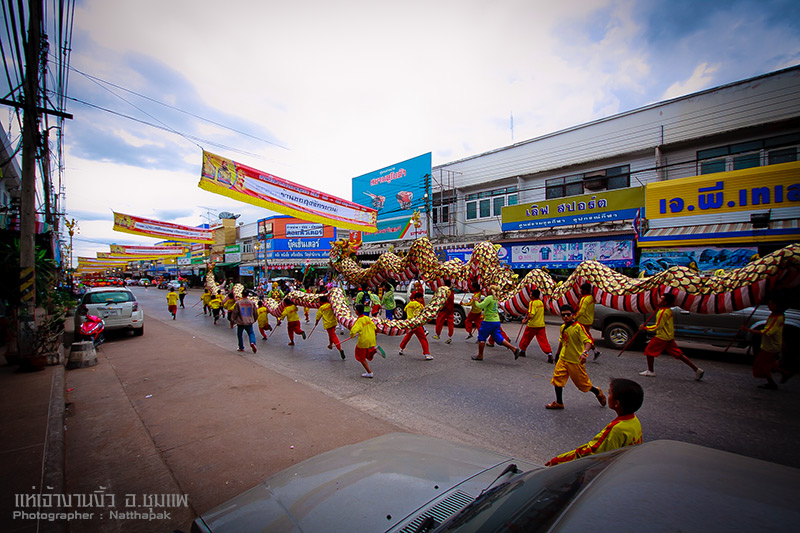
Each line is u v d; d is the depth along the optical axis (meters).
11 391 6.17
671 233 12.47
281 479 2.18
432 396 5.98
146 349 10.16
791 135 11.70
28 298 7.88
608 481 1.26
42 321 8.31
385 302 12.74
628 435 2.62
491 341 9.81
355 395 6.10
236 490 3.47
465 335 11.78
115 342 11.30
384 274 11.04
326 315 9.20
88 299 11.79
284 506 1.88
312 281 31.50
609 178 15.07
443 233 20.36
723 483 1.15
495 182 18.28
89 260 43.28
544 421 4.92
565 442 4.31
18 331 7.85
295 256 31.58
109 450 4.30
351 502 1.85
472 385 6.52
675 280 6.59
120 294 12.33
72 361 8.14
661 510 1.03
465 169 19.50
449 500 1.86
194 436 4.62
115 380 7.14
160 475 3.76
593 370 7.27
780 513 0.96
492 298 8.23
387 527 1.66
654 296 6.84
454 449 2.50
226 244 42.69
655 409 5.21
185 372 7.64
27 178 7.91
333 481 2.07
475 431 4.64
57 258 19.92
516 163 17.70
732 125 12.53
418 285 11.78
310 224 32.00
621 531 0.96
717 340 8.08
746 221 11.36
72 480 3.68
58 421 4.89
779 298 5.89
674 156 13.73
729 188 11.64
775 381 6.49
